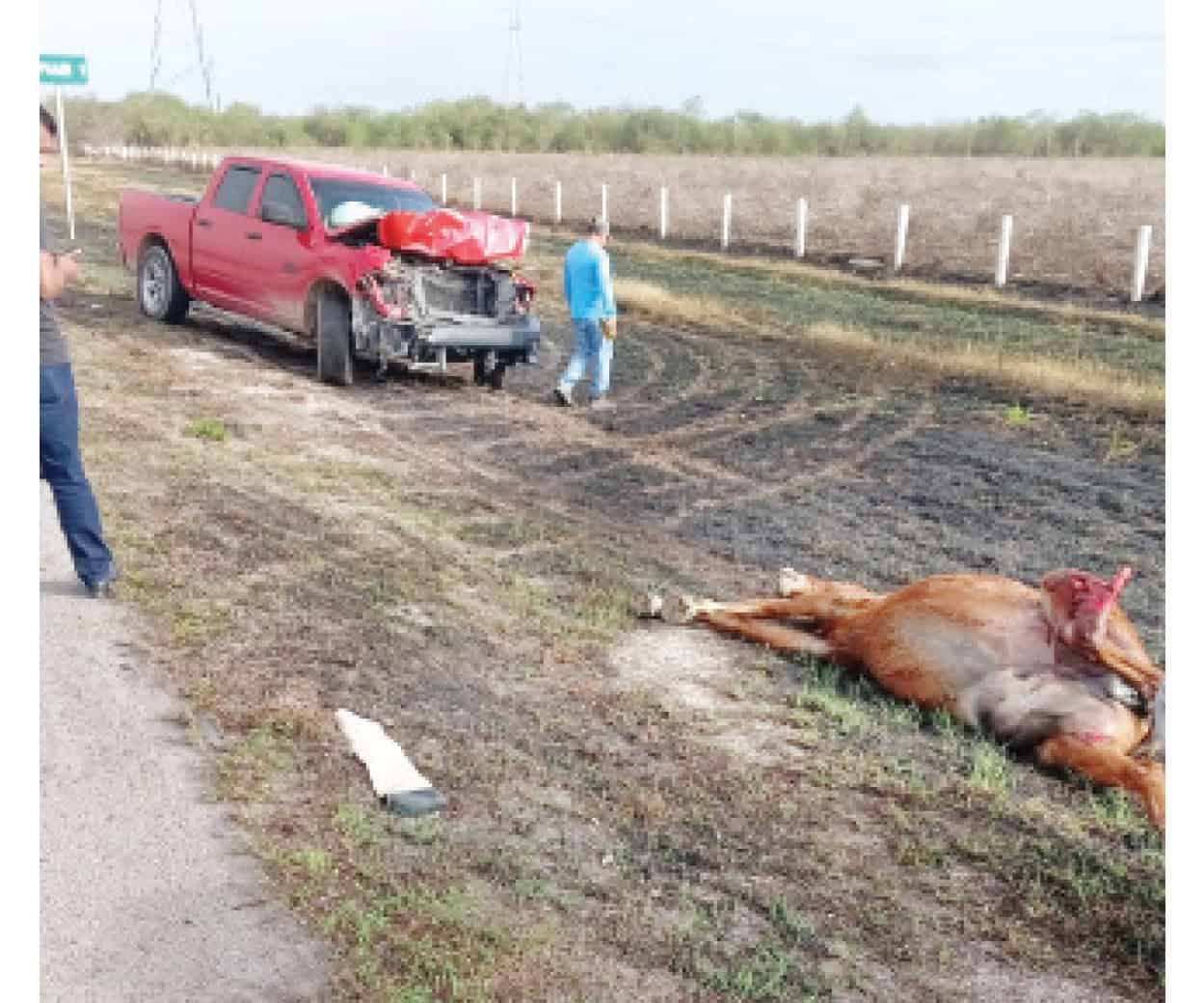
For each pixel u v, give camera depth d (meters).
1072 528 8.17
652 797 4.20
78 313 13.15
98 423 8.64
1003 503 8.73
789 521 8.02
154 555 6.05
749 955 3.37
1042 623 4.75
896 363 13.84
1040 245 25.28
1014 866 3.94
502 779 4.24
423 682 4.99
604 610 6.04
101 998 2.97
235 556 6.20
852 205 32.78
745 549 7.36
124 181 33.66
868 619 5.34
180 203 12.73
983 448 10.37
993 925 3.62
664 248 26.84
